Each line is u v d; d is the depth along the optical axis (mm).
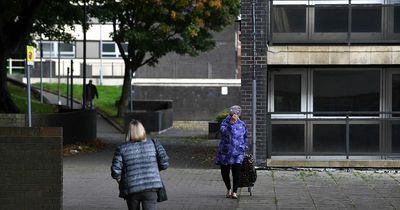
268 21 23609
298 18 23734
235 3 46625
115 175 11477
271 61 23312
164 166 11789
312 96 24000
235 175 17469
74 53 73750
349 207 16172
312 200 17188
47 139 13516
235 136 17453
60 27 43094
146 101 56719
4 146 13484
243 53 23406
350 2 23531
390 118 23672
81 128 32656
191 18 45594
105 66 73875
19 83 58531
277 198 17516
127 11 46812
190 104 63844
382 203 16719
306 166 23375
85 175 22000
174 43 48000
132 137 11703
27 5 31156
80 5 41812
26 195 13508
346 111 23844
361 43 23578
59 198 13531
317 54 23156
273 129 23969
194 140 39500
